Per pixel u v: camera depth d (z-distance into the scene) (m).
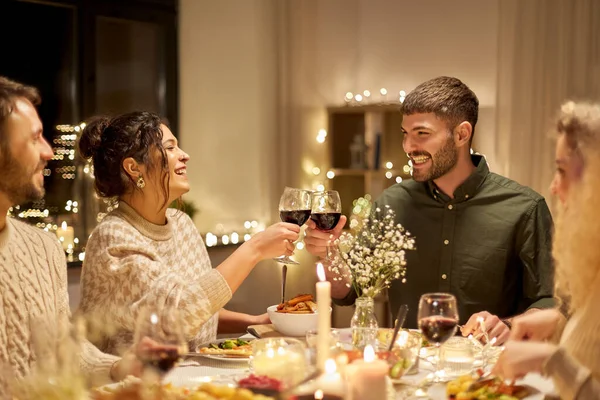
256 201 4.98
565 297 2.10
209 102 4.83
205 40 4.82
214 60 4.84
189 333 2.16
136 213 2.38
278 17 5.04
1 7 3.98
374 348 2.00
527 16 4.87
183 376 1.98
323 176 5.45
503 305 2.76
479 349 2.17
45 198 4.11
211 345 2.25
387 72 5.55
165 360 1.59
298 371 1.71
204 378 1.94
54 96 4.21
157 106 4.65
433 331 1.82
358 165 5.37
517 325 2.06
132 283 2.21
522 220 2.72
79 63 4.25
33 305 2.03
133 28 4.52
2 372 1.55
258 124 4.96
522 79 4.89
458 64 5.26
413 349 1.94
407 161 5.38
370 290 2.34
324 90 5.44
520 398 1.75
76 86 4.26
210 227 4.84
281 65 5.07
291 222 2.38
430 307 1.83
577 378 1.64
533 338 2.05
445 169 2.70
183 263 2.53
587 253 1.75
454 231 2.78
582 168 1.76
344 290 2.70
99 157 2.36
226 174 4.89
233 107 4.90
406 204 2.86
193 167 4.76
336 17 5.46
